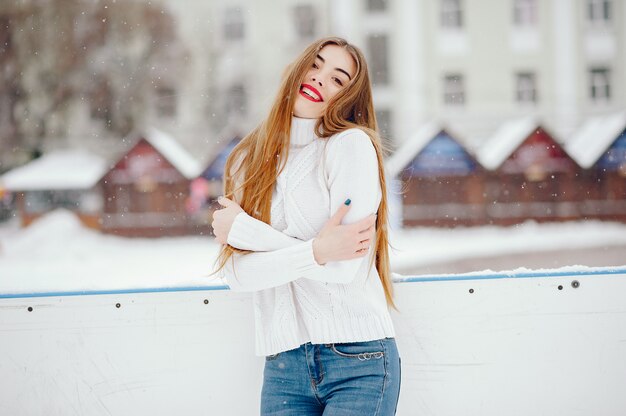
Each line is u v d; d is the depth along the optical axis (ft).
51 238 47.93
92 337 4.44
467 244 43.65
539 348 4.39
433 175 54.19
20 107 59.52
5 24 59.06
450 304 4.40
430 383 4.40
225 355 4.41
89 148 60.34
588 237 46.80
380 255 3.76
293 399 3.45
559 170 54.95
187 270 24.45
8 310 4.45
